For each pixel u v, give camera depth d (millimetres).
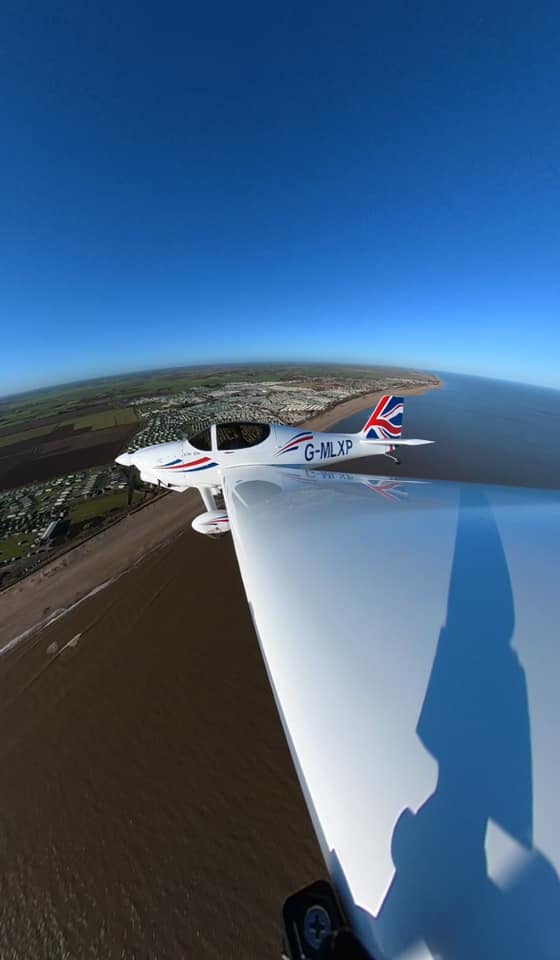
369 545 3902
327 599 3018
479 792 1549
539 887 1238
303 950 1336
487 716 1848
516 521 4508
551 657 2146
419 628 2498
